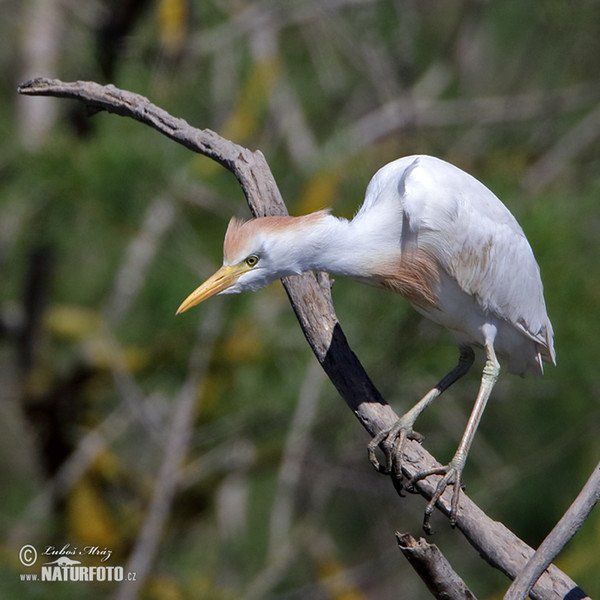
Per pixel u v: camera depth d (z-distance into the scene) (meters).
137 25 11.97
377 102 14.88
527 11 13.89
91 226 9.50
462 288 6.38
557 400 10.95
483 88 14.95
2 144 9.42
